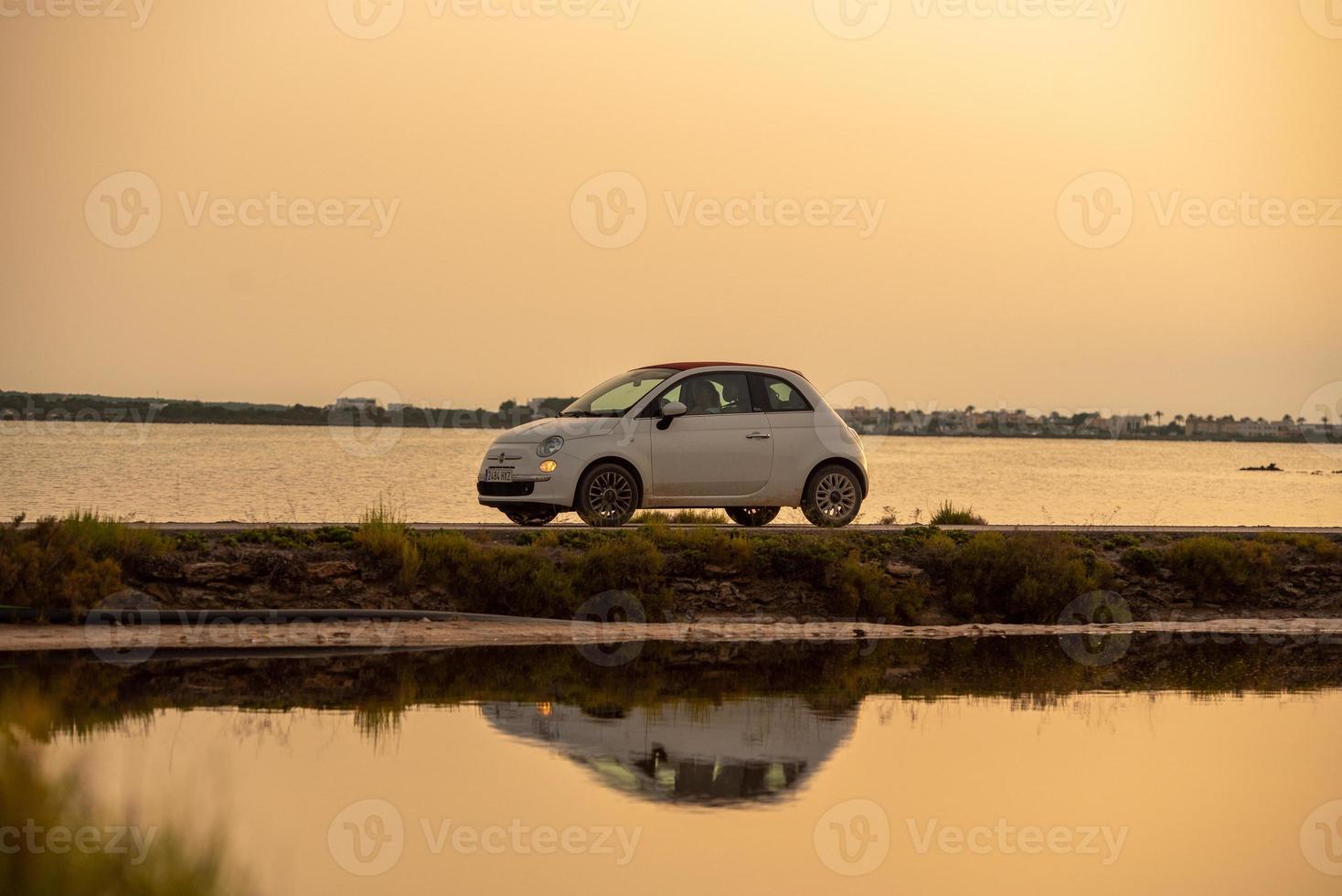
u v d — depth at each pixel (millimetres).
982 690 13727
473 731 11109
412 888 7328
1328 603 20672
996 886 7773
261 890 7117
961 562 19422
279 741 10500
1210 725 12203
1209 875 8070
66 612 15477
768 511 22938
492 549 17859
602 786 9547
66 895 6230
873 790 9672
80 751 9781
